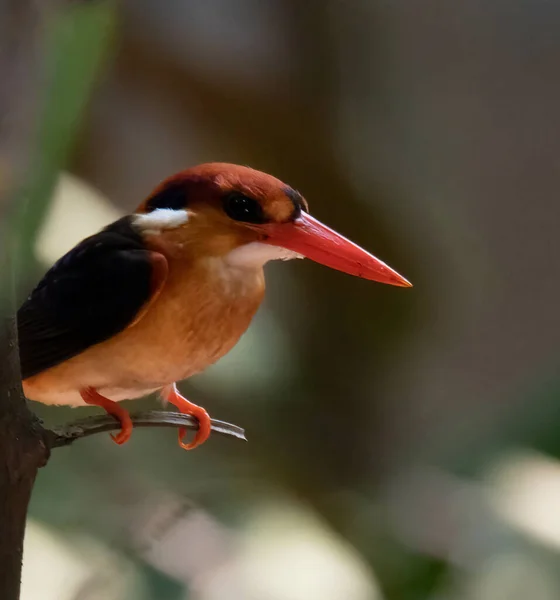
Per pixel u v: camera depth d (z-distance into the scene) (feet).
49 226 8.71
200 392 9.11
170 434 9.35
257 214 8.32
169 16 9.98
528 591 8.73
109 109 10.54
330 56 10.75
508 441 8.98
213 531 8.88
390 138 13.35
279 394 9.75
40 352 8.34
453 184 14.66
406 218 11.34
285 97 10.42
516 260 15.06
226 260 8.33
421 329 11.91
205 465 9.32
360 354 11.34
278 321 10.45
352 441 11.16
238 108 10.33
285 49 10.58
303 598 8.75
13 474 8.13
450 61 14.29
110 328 8.31
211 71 10.12
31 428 8.14
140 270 8.30
